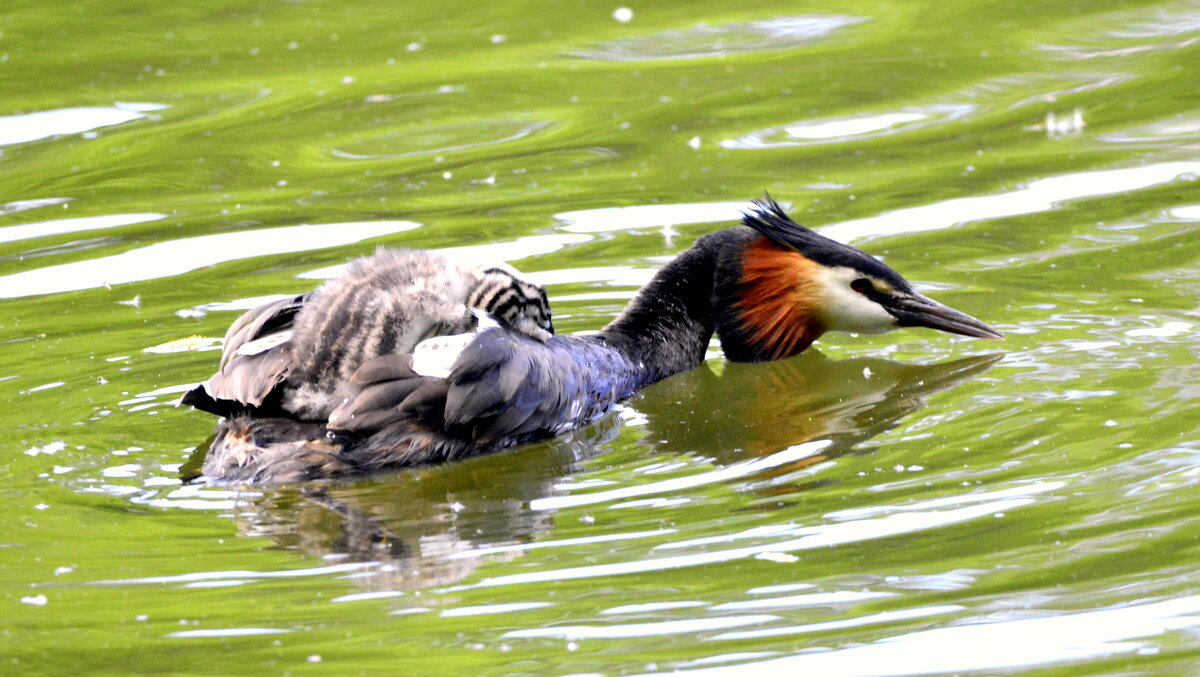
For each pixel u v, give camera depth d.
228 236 15.41
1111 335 12.27
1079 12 22.42
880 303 13.21
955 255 14.39
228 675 7.45
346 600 8.23
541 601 8.16
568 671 7.45
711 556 8.63
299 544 9.01
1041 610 7.89
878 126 18.33
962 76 19.97
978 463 9.87
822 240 13.44
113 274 14.40
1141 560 8.37
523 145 18.16
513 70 20.92
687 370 13.34
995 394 11.25
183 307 13.50
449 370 10.41
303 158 17.92
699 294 13.49
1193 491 9.18
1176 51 20.25
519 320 11.62
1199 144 16.95
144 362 12.27
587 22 23.11
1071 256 14.16
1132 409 10.62
